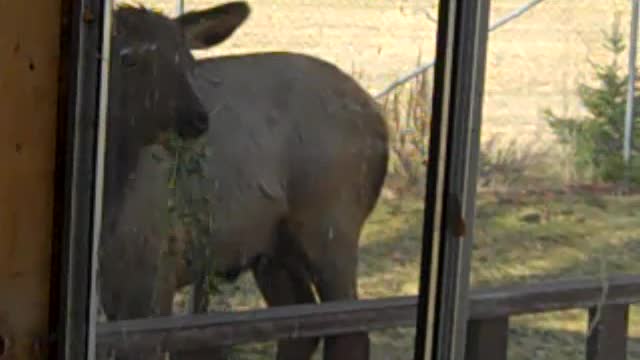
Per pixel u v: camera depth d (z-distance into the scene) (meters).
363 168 4.53
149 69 4.02
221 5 4.70
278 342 3.92
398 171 4.21
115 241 3.54
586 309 3.85
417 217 3.90
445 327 2.50
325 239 4.76
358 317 3.90
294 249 4.91
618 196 4.04
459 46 2.43
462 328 2.52
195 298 4.44
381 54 4.38
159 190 4.10
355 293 4.38
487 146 3.88
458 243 2.49
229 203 4.66
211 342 3.72
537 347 3.71
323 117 4.77
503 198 3.89
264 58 4.94
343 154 4.66
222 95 4.76
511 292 3.65
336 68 4.73
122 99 3.59
